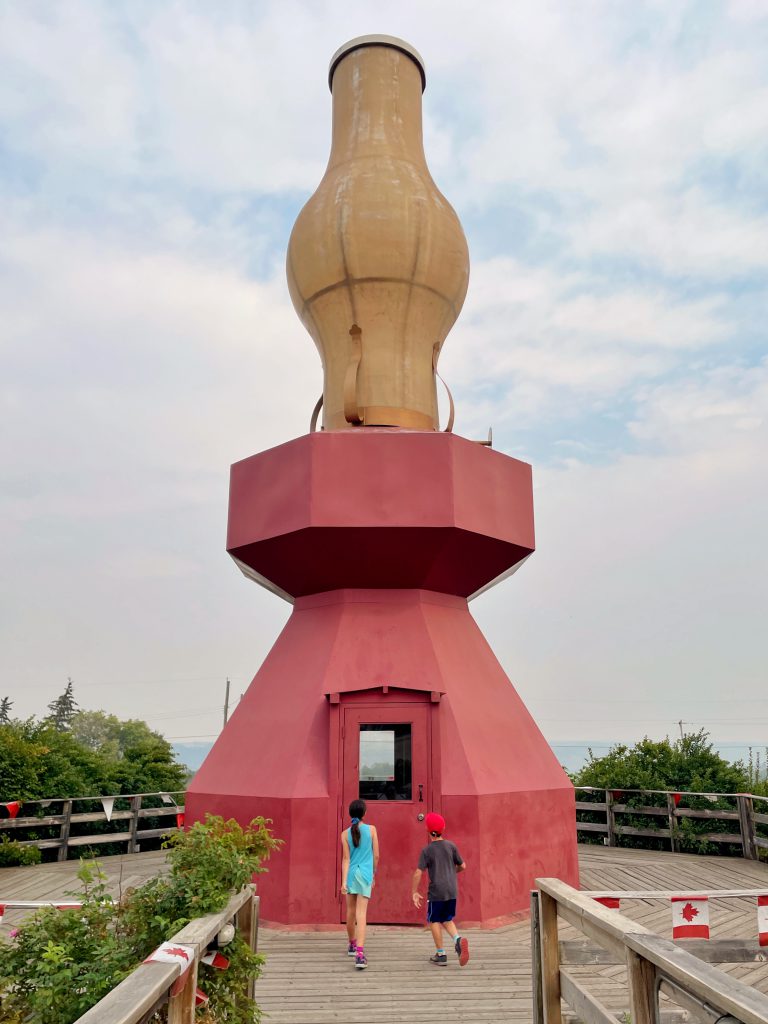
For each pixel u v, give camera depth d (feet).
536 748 36.83
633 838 51.98
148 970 10.87
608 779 53.98
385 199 39.68
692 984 9.48
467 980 23.85
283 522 35.70
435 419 41.24
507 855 32.37
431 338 41.34
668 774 52.21
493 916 31.01
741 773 53.67
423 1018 20.58
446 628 37.40
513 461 39.24
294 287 41.88
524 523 38.88
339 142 43.19
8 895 35.94
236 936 16.55
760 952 16.58
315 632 37.22
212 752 37.09
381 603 36.99
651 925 30.40
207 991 15.17
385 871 31.32
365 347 39.93
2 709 247.91
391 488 34.88
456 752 33.09
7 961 15.23
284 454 36.63
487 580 40.57
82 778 55.77
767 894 16.90
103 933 15.88
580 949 15.85
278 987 23.26
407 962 25.82
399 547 35.35
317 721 33.73
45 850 48.49
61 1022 14.17
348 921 26.73
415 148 43.09
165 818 56.49
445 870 25.88
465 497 35.55
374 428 38.55
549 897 16.01
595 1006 13.57
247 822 32.81
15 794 48.01
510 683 39.06
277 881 31.27
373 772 32.60
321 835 31.53
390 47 43.83
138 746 67.15
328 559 36.14
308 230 40.68
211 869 15.99
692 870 42.11
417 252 39.65
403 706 33.35
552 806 35.19
